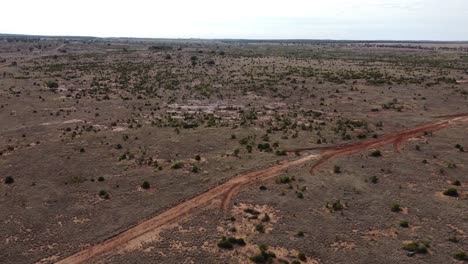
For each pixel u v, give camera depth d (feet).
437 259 100.73
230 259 101.71
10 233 116.16
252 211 126.52
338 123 228.84
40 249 108.47
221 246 107.24
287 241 109.50
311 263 99.81
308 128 217.56
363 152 181.78
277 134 206.90
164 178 153.48
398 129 217.77
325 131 212.43
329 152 181.78
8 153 182.09
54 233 116.47
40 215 126.72
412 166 164.45
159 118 242.17
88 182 151.23
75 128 220.64
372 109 260.42
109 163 169.27
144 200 136.36
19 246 109.70
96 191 143.74
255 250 105.60
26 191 143.43
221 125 224.53
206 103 284.20
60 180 153.17
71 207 132.05
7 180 150.82
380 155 177.47
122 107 269.44
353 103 278.46
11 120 238.27
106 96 300.81
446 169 160.97
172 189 144.15
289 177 152.05
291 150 183.62
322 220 121.19
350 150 184.85
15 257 104.63
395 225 118.11
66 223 122.11
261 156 175.01
